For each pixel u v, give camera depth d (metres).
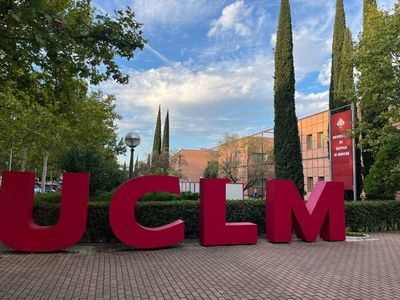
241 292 5.77
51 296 5.43
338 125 16.11
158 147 55.78
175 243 9.90
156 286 6.05
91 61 6.51
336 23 19.69
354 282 6.45
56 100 8.34
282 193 10.80
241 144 38.25
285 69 17.45
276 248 9.88
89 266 7.46
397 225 14.09
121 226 9.17
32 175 8.84
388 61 13.30
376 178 14.77
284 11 17.86
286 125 17.09
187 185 29.44
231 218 12.05
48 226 9.70
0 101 14.80
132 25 6.26
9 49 5.59
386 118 14.48
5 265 7.39
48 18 4.84
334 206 11.36
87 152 13.66
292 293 5.75
